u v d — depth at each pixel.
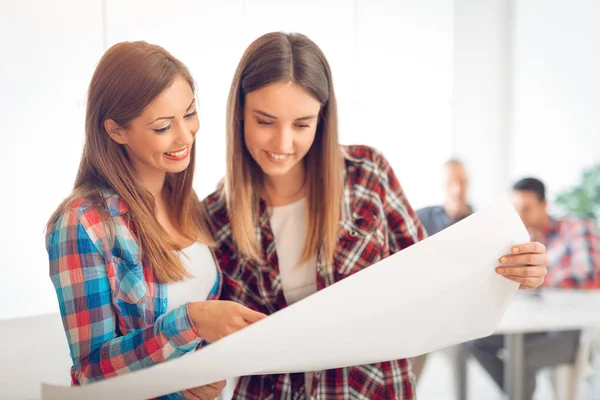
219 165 2.19
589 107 3.93
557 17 3.81
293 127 0.99
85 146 0.95
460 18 3.38
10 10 1.79
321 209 1.10
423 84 3.20
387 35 2.93
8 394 1.18
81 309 0.85
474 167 3.66
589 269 2.68
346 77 2.75
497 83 3.64
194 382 0.80
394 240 1.18
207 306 0.85
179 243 1.02
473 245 0.86
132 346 0.84
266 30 2.25
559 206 3.87
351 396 1.08
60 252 0.86
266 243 1.12
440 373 2.99
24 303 1.88
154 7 1.98
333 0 2.51
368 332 0.86
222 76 2.14
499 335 2.52
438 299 0.87
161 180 1.02
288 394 1.08
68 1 1.86
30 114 1.85
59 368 1.33
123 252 0.91
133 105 0.88
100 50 1.91
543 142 3.92
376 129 3.00
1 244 1.85
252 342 0.77
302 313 0.77
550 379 2.42
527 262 0.88
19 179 1.85
